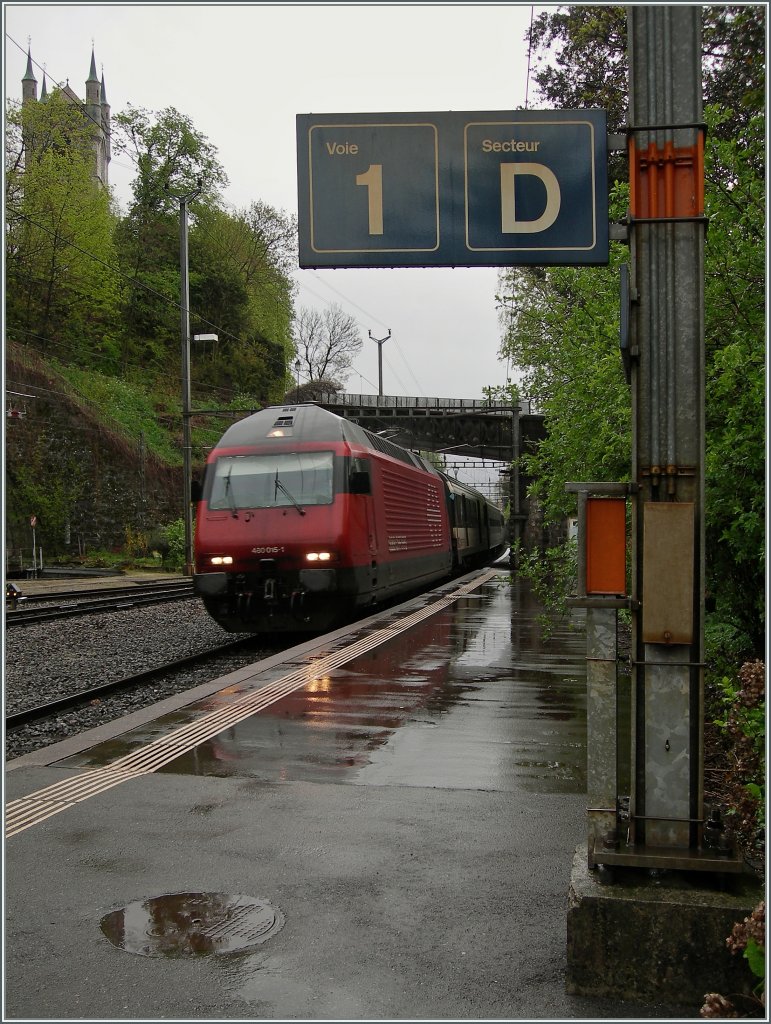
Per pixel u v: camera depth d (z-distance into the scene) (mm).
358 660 11266
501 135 4527
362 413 48938
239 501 15328
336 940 3904
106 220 55750
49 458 41000
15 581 33062
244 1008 3414
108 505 43688
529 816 5430
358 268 4582
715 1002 3113
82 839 5055
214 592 15109
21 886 4449
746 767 4539
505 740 7246
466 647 12422
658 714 3865
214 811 5516
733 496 6418
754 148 6914
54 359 47219
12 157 50969
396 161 4555
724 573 7438
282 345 69625
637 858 3680
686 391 3920
